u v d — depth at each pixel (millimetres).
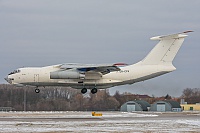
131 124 86125
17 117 111750
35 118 106750
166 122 92375
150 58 129875
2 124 84750
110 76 129000
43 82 126812
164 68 128500
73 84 128125
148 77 129500
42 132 68875
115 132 69438
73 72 125312
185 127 79312
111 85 130750
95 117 114312
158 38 128125
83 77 125438
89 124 85500
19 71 127312
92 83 128500
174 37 128375
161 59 129500
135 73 129125
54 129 74062
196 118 110562
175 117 116188
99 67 124438
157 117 116062
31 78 126438
